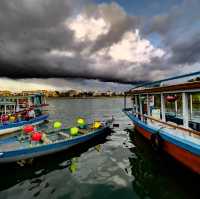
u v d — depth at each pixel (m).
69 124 30.36
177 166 10.28
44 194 8.00
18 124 22.25
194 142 8.78
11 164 10.90
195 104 12.89
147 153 13.20
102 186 8.56
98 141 16.72
